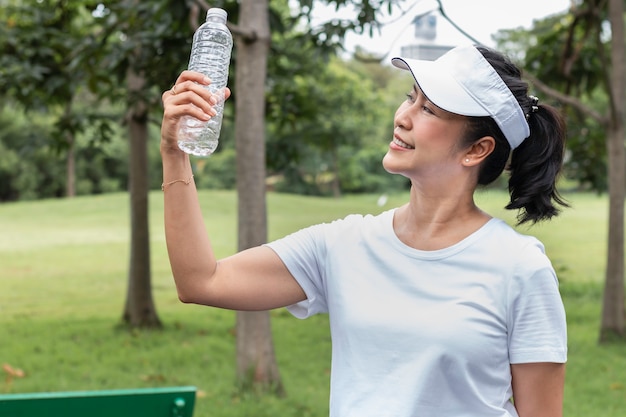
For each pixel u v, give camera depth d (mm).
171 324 10078
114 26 7766
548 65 9594
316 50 6793
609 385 6875
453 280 1761
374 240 1847
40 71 8117
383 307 1778
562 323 1763
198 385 6785
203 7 5656
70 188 37250
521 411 1808
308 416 5816
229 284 1894
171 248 1846
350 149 41438
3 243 20750
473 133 1803
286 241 1952
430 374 1723
